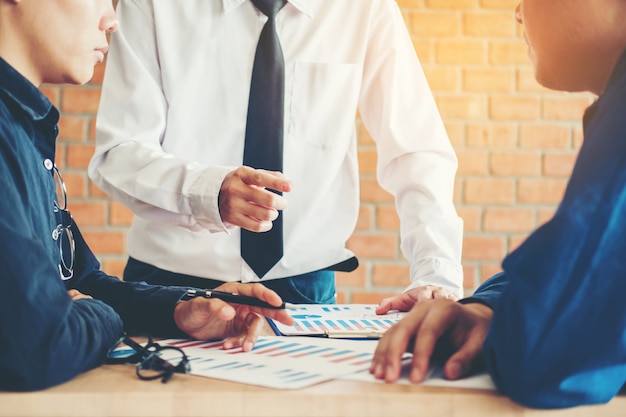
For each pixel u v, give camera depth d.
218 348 0.88
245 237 1.46
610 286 0.66
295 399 0.67
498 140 2.94
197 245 1.47
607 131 0.68
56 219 1.03
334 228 1.57
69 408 0.68
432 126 1.55
